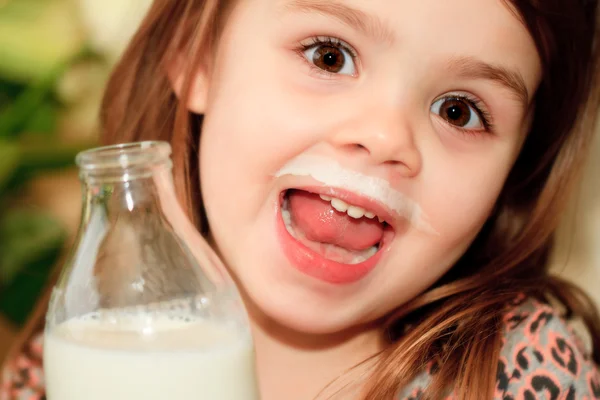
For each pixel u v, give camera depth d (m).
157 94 0.45
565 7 0.40
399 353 0.39
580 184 0.51
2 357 0.59
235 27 0.40
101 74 0.61
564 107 0.44
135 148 0.30
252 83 0.38
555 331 0.40
